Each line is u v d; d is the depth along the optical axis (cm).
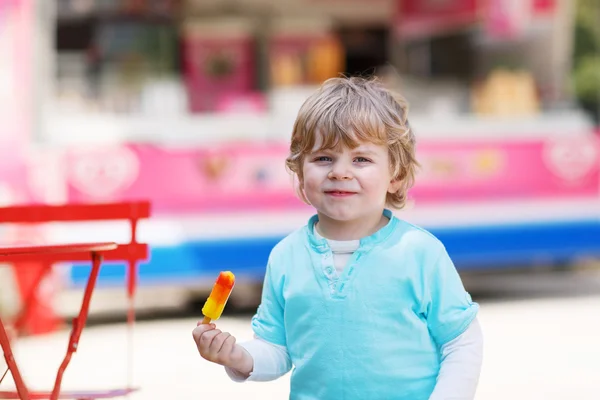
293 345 376
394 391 365
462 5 1269
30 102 923
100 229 920
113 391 495
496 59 1238
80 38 1055
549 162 1091
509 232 1048
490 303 1095
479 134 1077
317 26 1298
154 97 1057
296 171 390
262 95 1157
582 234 1077
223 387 729
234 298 1116
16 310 912
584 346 859
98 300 1144
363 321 365
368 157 373
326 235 383
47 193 927
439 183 1055
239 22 1245
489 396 693
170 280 938
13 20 915
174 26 1191
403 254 370
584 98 1163
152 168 964
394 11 1329
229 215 980
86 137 955
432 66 1309
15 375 398
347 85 387
